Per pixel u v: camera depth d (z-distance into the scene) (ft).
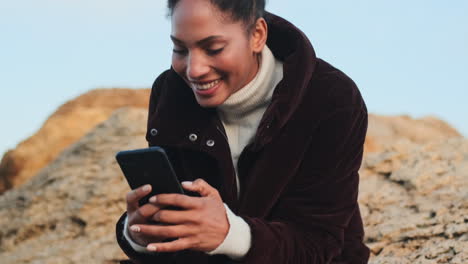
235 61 9.05
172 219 8.48
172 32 9.02
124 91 34.37
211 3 8.85
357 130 9.89
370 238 15.99
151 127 10.11
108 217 20.75
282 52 10.07
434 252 14.48
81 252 19.56
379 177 18.29
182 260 9.86
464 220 15.51
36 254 20.18
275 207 9.89
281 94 9.53
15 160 30.25
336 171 9.74
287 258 9.14
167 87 10.16
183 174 10.27
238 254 8.83
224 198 9.80
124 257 19.06
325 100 9.77
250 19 9.19
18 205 22.38
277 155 9.71
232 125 10.00
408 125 34.55
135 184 8.98
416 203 16.85
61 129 31.42
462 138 19.10
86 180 21.94
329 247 9.54
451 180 17.51
